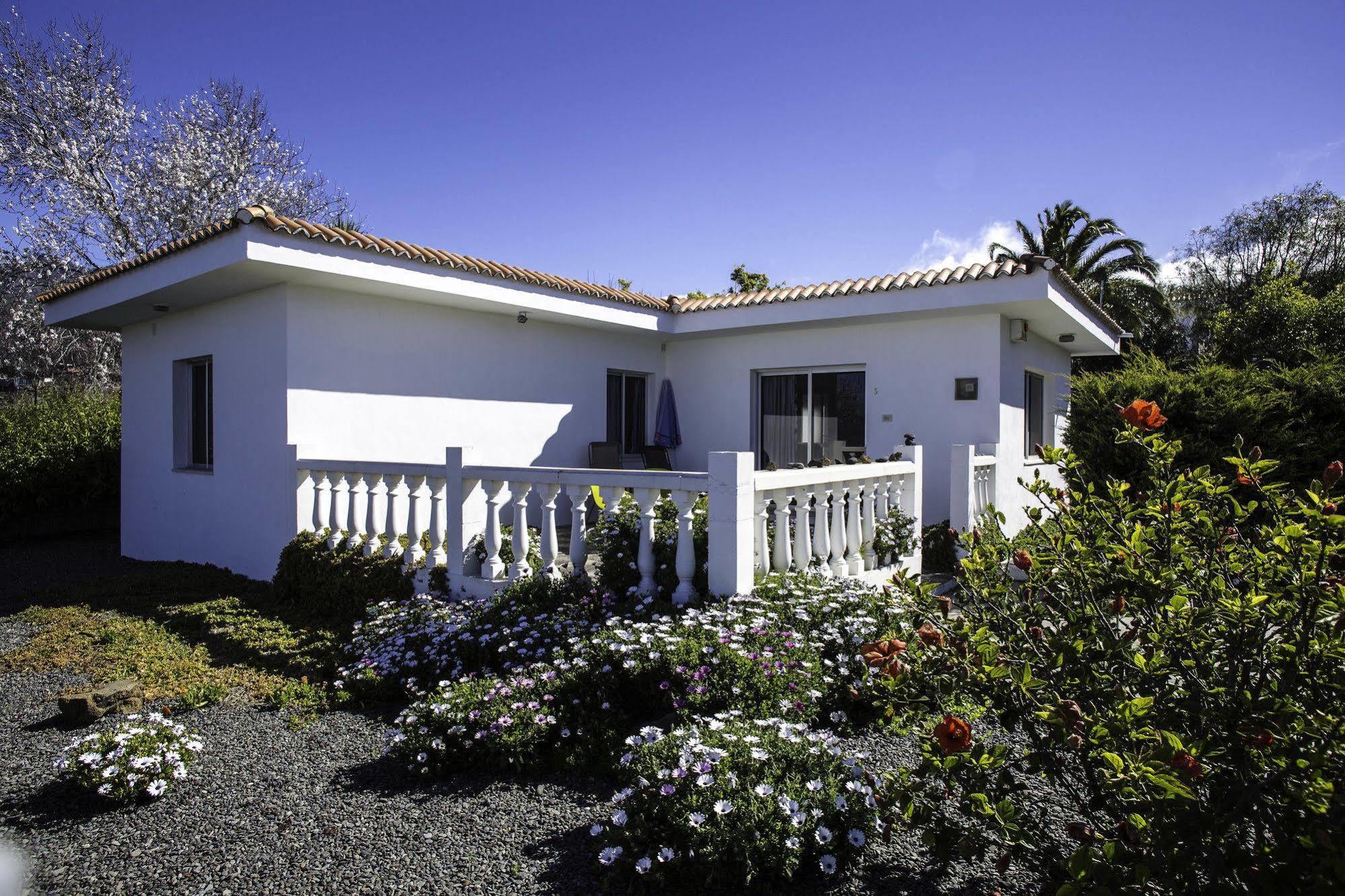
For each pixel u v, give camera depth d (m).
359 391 8.42
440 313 9.26
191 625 6.59
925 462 10.01
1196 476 2.69
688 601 4.91
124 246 18.77
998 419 9.46
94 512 13.23
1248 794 2.00
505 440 10.03
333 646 5.73
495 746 3.55
